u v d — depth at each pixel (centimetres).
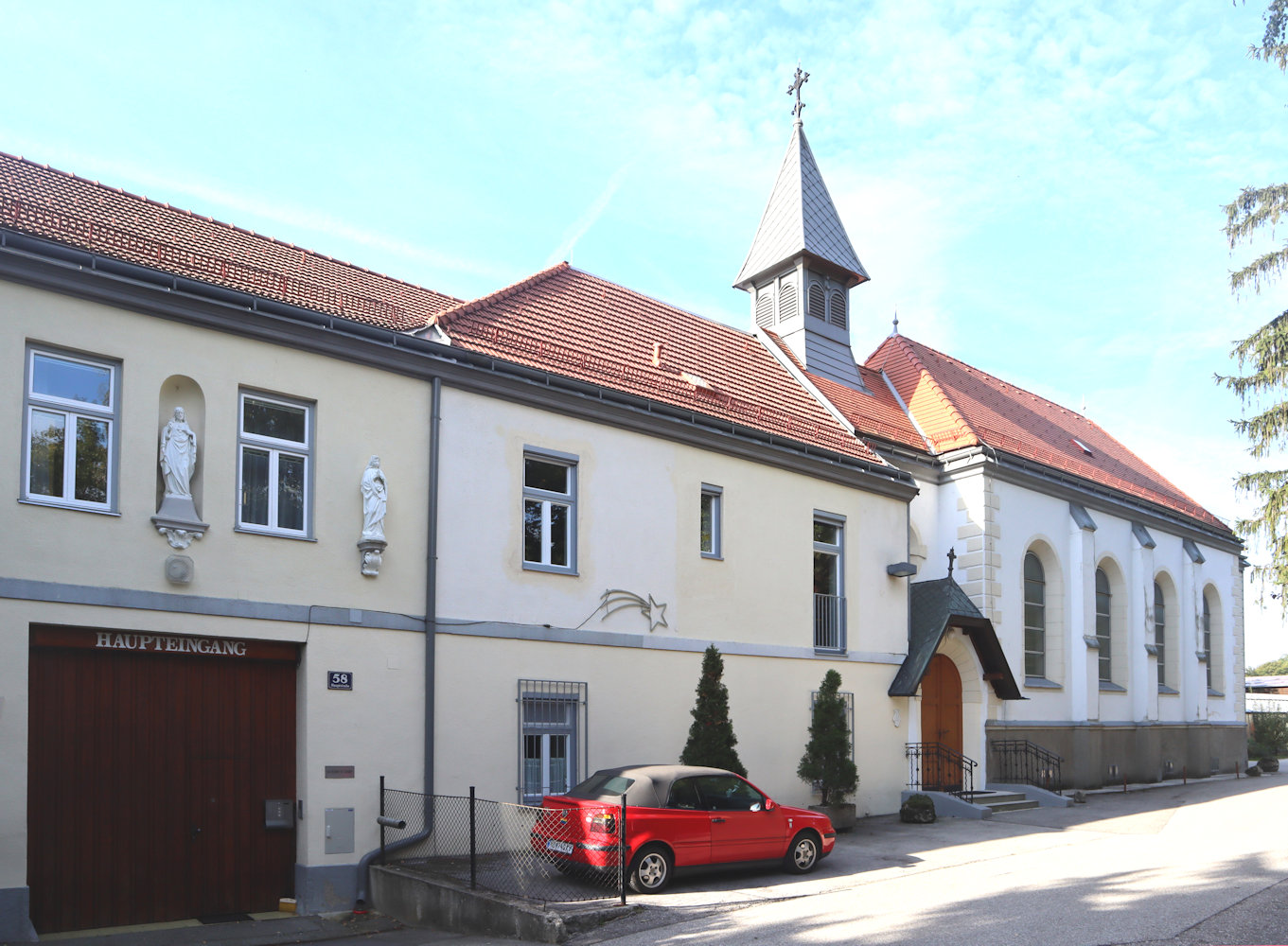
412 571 1370
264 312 1268
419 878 1186
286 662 1273
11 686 1041
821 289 2642
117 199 1544
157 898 1149
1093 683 2627
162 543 1162
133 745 1149
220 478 1219
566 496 1579
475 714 1403
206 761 1201
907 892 1175
